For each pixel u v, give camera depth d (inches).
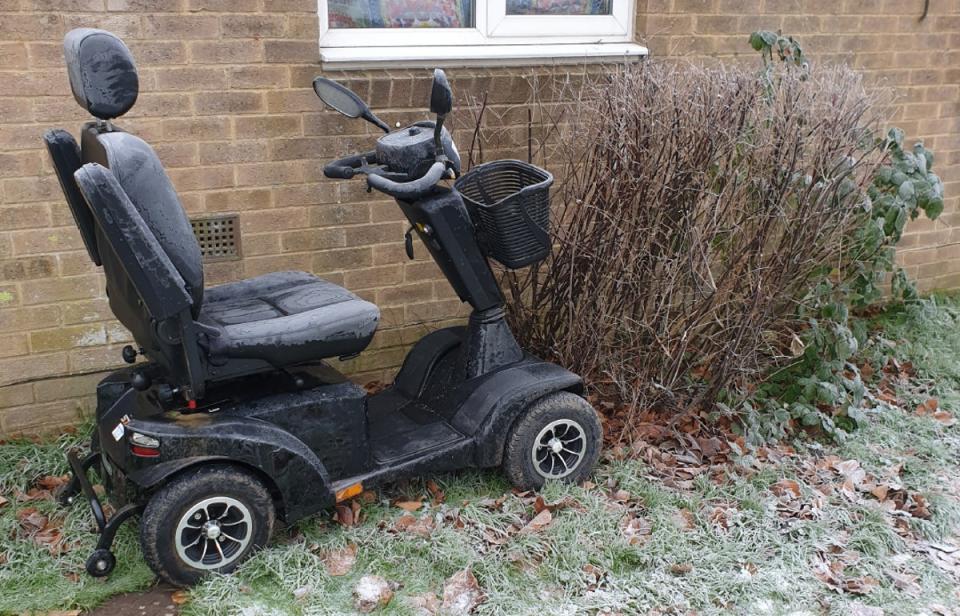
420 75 156.1
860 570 121.3
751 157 147.7
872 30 198.1
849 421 162.9
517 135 167.0
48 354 144.3
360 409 121.3
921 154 168.6
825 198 149.6
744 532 127.6
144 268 98.0
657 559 121.2
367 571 118.1
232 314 120.7
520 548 121.4
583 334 152.2
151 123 139.5
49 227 138.5
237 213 149.3
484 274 133.1
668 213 147.6
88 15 131.6
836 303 162.1
